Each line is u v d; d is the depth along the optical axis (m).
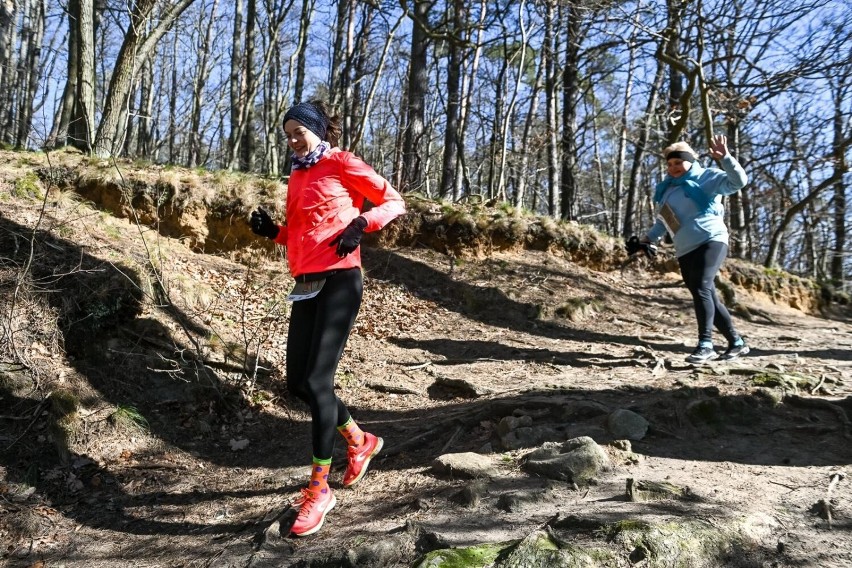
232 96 17.00
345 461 3.37
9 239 4.66
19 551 2.73
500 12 12.36
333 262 2.65
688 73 10.23
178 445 3.70
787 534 2.31
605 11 10.29
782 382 3.81
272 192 7.20
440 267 7.66
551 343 6.06
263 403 4.22
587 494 2.71
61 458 3.38
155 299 4.77
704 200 4.68
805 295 9.90
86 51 8.14
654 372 4.65
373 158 25.03
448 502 2.72
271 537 2.59
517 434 3.35
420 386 4.66
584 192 29.38
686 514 2.40
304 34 14.25
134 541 2.79
